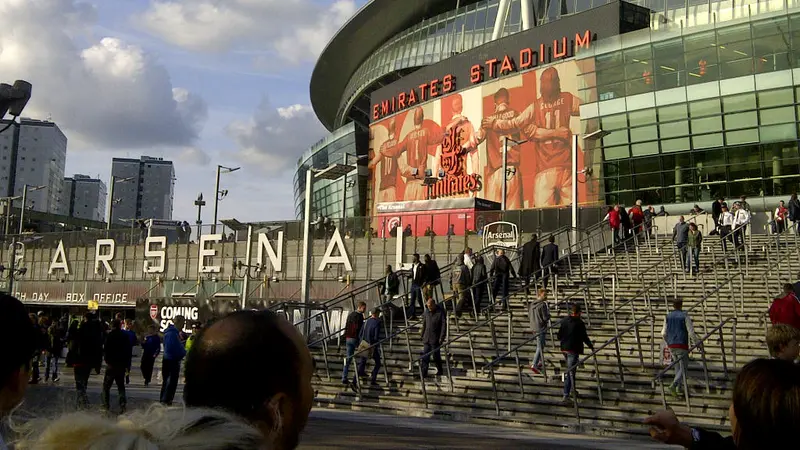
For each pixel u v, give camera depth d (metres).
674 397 14.06
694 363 16.12
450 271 26.56
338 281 37.19
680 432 3.11
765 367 2.29
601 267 25.73
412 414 15.67
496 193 55.06
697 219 38.00
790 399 2.17
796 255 24.05
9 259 52.62
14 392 1.85
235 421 1.45
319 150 86.31
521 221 34.75
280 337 1.71
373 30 82.75
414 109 62.97
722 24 44.66
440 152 59.91
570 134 51.16
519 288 23.83
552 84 52.56
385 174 65.81
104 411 1.51
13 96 13.70
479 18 71.81
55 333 21.25
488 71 56.97
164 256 44.69
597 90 50.06
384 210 38.66
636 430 12.66
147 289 45.12
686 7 52.91
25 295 51.12
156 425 1.40
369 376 18.52
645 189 47.94
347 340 18.62
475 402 15.73
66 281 49.22
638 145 48.22
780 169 42.84
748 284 21.58
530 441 11.79
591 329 19.38
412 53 77.00
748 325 17.94
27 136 176.50
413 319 22.80
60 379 22.00
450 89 59.78
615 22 50.34
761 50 43.34
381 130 66.88
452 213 36.34
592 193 49.84
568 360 14.64
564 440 12.09
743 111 44.06
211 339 1.67
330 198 82.62
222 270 42.16
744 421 2.24
